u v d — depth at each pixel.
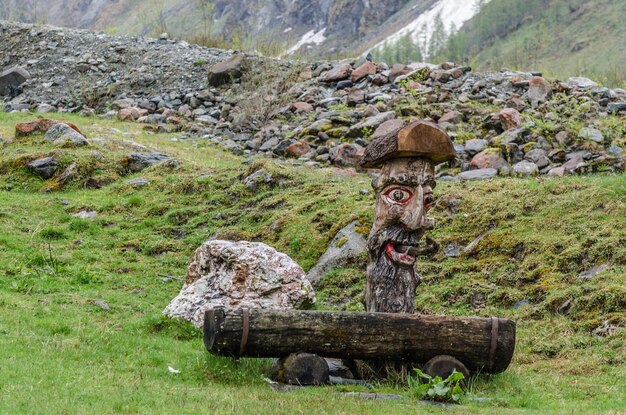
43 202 14.83
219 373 7.91
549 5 110.25
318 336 7.82
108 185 15.84
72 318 9.41
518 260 11.53
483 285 11.17
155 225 14.13
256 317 7.78
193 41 29.98
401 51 74.25
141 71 25.02
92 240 13.41
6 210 14.23
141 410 6.48
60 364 7.64
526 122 17.72
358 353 7.89
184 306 9.66
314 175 15.40
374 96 20.45
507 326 7.97
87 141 17.44
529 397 7.78
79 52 27.06
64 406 6.34
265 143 19.12
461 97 19.81
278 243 13.09
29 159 16.20
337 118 19.12
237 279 9.61
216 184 15.16
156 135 20.03
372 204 13.28
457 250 12.12
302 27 148.62
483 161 16.05
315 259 12.59
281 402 6.88
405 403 7.24
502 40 108.56
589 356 9.16
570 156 16.30
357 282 11.85
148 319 9.55
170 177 15.65
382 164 8.95
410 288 8.72
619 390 8.07
